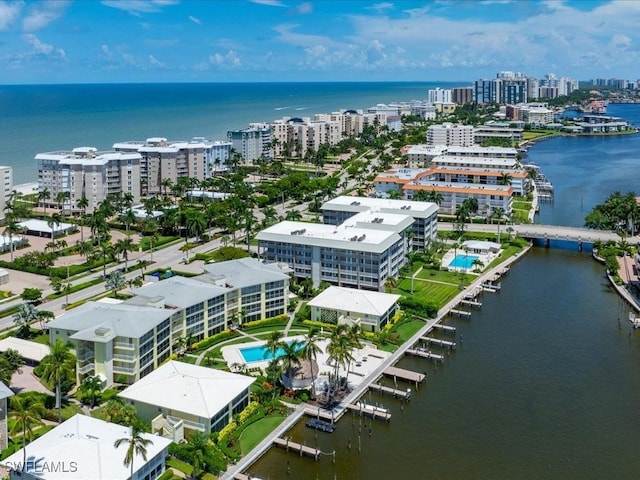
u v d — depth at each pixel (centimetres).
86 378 16075
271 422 15138
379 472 13500
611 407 16162
